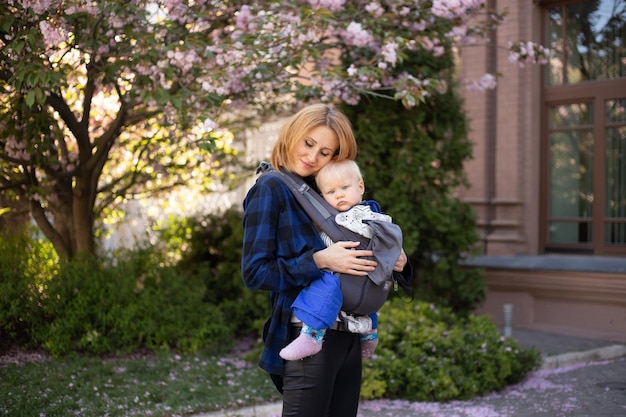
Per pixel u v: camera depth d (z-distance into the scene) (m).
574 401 4.55
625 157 7.00
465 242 6.33
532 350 5.17
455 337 4.83
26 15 4.17
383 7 5.23
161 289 5.61
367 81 5.11
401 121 6.10
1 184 5.65
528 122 7.50
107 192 6.46
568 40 7.38
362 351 2.48
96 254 6.05
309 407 2.20
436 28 5.42
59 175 5.49
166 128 5.52
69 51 4.63
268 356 2.26
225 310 6.03
